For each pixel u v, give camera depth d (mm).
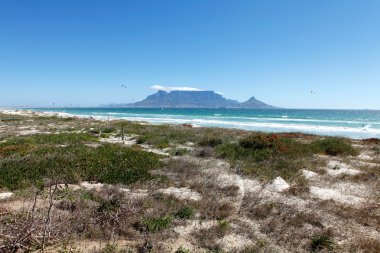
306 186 12180
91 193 10695
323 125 56156
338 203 10617
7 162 14406
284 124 58188
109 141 24062
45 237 7109
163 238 7914
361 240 8023
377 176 13953
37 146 18688
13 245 6688
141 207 9391
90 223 8258
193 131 30062
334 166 15859
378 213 9867
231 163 15922
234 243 7836
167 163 15562
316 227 8859
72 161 14797
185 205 9914
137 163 15188
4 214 8547
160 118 81000
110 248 7168
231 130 32969
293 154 17516
